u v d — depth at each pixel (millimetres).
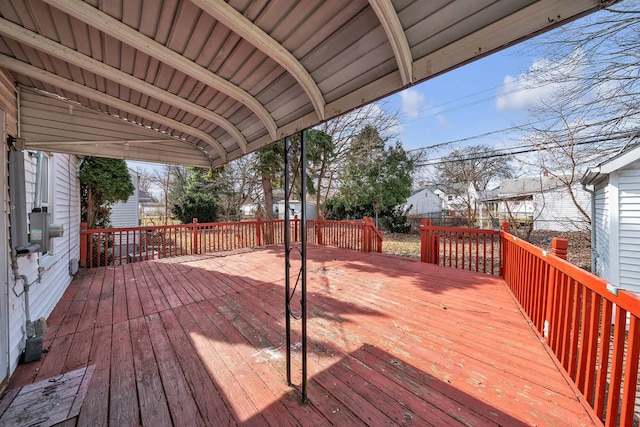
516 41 980
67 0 1310
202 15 1432
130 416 1579
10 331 2021
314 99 1776
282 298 3561
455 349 2242
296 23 1390
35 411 1611
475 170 14969
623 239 4371
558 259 2000
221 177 15438
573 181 7801
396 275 4504
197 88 2215
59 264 3670
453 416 1529
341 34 1397
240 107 2434
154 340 2480
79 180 6422
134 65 1928
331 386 1811
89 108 2936
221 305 3332
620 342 1283
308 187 9992
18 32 1545
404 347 2287
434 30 1159
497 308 3076
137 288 4020
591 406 1542
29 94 2586
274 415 1570
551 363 2027
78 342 2455
